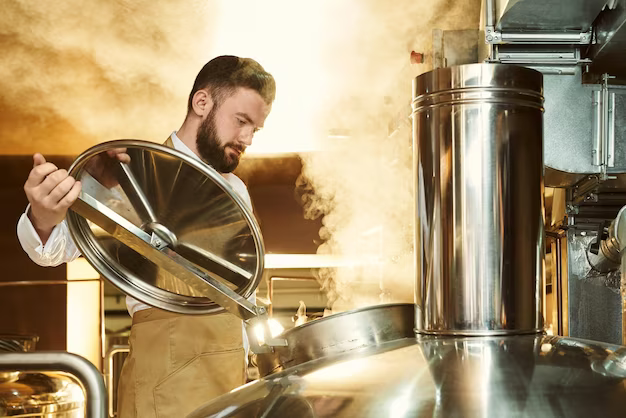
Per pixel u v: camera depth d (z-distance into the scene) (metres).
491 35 1.79
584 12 1.64
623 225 1.62
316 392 1.11
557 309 2.62
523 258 1.29
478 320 1.28
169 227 1.30
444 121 1.32
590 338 2.34
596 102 1.85
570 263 2.36
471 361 1.14
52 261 1.55
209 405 1.24
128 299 1.94
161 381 1.86
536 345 1.21
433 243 1.32
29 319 5.86
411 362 1.16
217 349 1.88
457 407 1.01
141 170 1.24
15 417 2.69
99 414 1.29
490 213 1.29
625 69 1.84
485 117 1.30
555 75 1.86
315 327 1.41
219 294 1.29
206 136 1.94
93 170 1.26
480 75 1.30
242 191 2.08
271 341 1.33
